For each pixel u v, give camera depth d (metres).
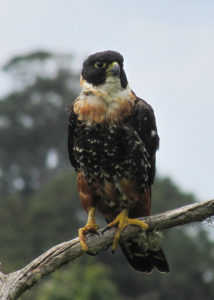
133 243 9.98
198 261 31.20
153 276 31.22
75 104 10.17
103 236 9.70
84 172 10.13
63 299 17.98
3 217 36.28
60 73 53.41
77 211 35.59
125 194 10.08
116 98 10.05
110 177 10.05
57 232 34.84
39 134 50.19
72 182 36.56
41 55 53.56
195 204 9.05
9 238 34.12
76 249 9.45
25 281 9.20
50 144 50.78
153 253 10.04
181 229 31.84
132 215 10.30
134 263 10.23
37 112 50.94
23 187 48.62
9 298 9.12
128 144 10.00
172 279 30.97
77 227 35.22
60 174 40.12
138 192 10.09
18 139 50.03
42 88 52.53
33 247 34.22
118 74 10.08
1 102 51.16
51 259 9.32
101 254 30.89
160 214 9.32
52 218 35.22
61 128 51.25
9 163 49.31
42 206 35.59
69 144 10.41
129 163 10.02
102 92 10.05
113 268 31.19
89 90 10.09
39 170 49.69
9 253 33.09
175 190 36.25
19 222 35.53
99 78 10.10
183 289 30.97
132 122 10.08
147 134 10.18
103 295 18.25
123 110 10.05
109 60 10.11
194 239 31.80
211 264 31.19
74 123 10.19
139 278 30.59
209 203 8.98
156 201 35.34
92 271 18.52
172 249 31.41
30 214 35.59
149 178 10.25
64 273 18.81
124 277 30.98
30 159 49.75
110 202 10.19
